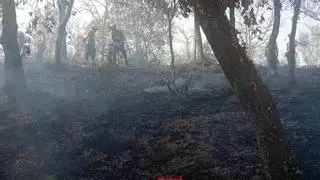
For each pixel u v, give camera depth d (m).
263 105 5.46
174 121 10.10
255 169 7.63
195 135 9.27
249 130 9.22
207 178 7.63
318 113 10.33
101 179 8.06
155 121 10.20
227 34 5.52
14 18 12.10
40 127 10.26
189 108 10.97
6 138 9.72
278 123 5.54
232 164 7.96
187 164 8.16
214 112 10.47
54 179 8.18
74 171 8.42
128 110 11.22
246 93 5.49
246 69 5.50
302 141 8.66
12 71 12.06
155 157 8.59
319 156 8.03
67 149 9.23
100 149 9.13
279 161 5.46
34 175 8.36
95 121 10.52
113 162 8.60
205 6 5.52
